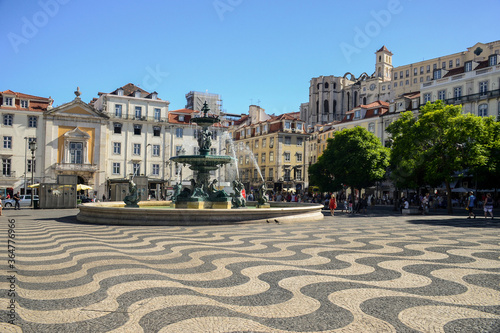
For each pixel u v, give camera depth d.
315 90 128.00
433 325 4.19
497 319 4.38
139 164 53.53
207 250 9.01
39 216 21.28
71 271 6.71
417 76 96.62
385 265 7.33
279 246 9.70
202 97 66.88
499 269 7.01
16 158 47.12
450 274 6.59
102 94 56.25
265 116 79.00
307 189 66.88
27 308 4.70
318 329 4.07
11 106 47.25
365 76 123.69
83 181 51.03
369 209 37.00
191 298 5.15
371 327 4.12
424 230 14.41
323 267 7.13
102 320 4.31
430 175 28.92
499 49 79.00
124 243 10.12
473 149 27.44
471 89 45.62
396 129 33.28
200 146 20.50
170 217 15.18
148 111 54.44
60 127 49.03
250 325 4.17
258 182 68.50
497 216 25.05
